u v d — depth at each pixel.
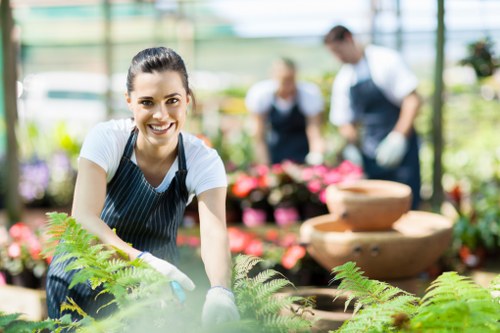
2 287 4.43
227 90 14.13
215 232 2.28
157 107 2.13
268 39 9.34
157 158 2.37
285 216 5.95
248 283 2.01
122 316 1.64
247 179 5.98
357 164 6.88
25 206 8.52
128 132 2.38
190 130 9.13
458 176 7.29
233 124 10.78
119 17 11.23
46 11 10.85
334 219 3.48
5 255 4.55
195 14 10.12
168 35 11.05
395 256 3.02
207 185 2.38
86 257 1.79
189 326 1.85
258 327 1.82
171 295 1.81
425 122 8.73
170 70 2.13
